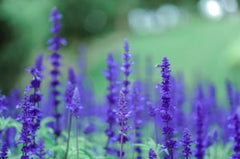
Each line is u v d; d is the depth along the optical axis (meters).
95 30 49.09
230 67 26.78
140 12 55.03
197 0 56.22
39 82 5.20
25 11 20.88
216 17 49.25
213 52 30.89
